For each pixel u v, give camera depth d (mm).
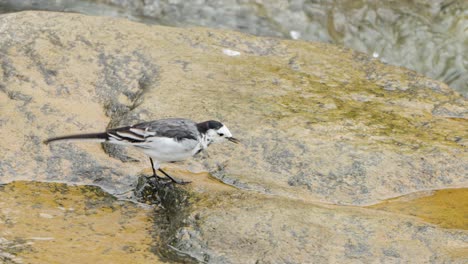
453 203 11766
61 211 11695
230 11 21719
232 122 13266
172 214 11547
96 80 14742
